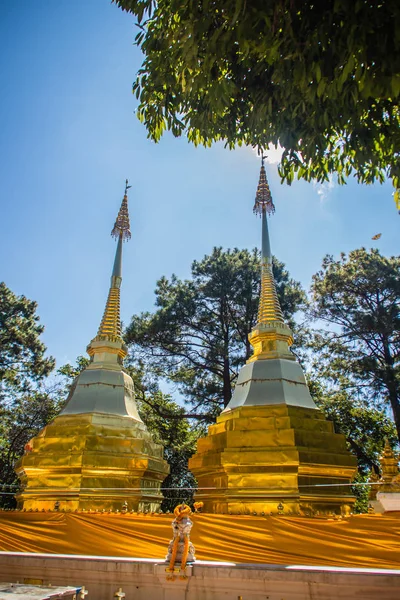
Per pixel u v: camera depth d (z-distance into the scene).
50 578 8.87
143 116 10.39
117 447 14.17
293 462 12.42
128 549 10.56
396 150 9.07
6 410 37.12
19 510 12.99
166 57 9.16
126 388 16.61
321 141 9.05
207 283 31.80
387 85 6.32
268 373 15.48
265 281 18.39
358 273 30.34
